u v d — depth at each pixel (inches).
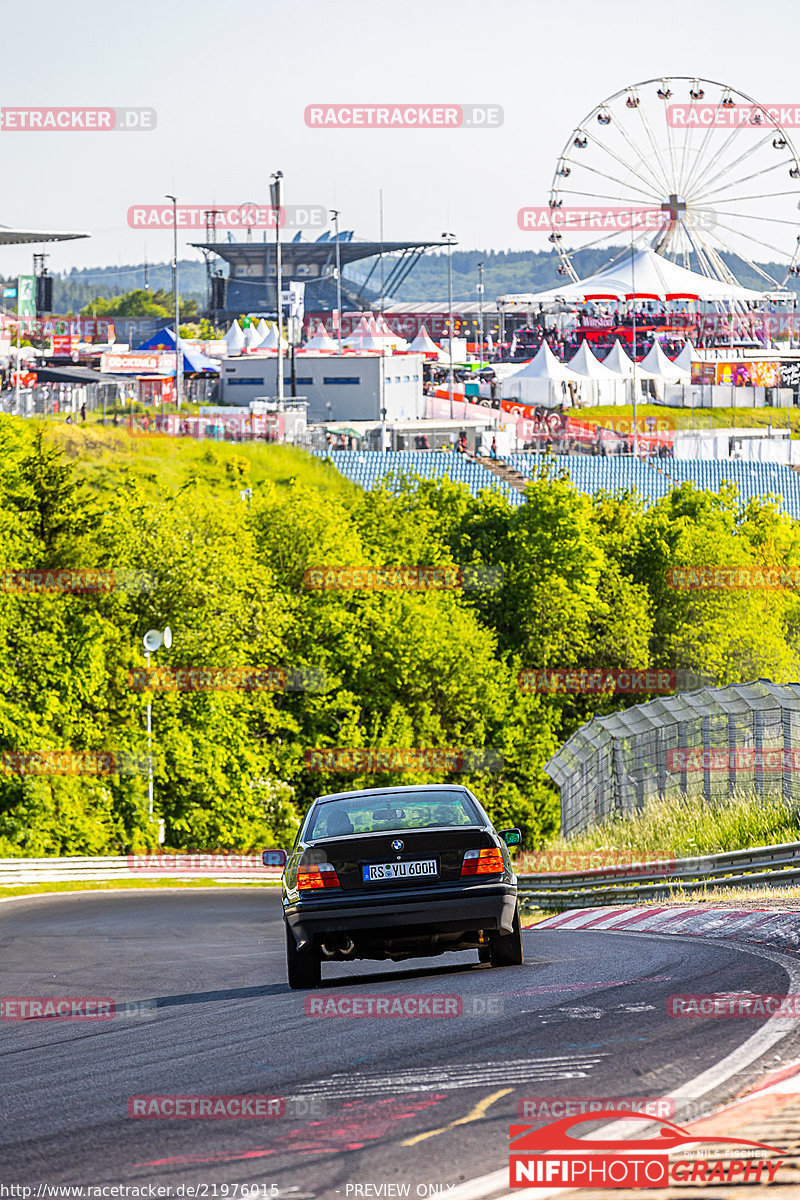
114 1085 716.7
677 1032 744.3
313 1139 557.9
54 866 4394.7
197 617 6269.7
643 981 976.9
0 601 5900.6
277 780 6515.8
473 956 1539.1
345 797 1230.3
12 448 7701.8
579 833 3737.7
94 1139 587.5
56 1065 806.5
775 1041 695.1
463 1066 688.4
